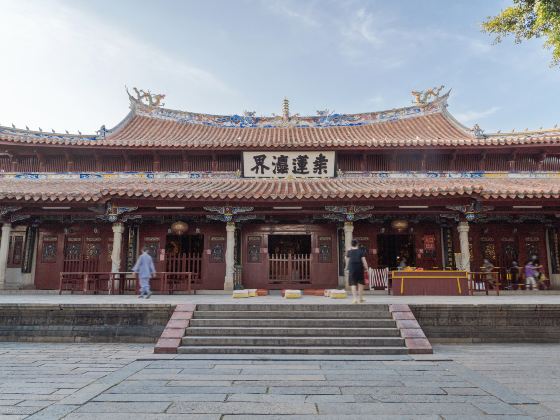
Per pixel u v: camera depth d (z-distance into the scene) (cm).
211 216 2184
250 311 1281
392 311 1255
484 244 2331
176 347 1068
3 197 1980
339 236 2311
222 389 718
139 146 2467
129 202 2062
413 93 3130
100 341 1266
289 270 2283
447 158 2562
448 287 1844
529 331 1264
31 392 710
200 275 2272
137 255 2295
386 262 2583
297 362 950
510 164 2514
